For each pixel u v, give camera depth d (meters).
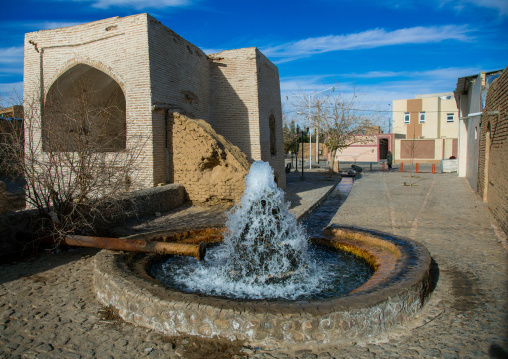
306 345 3.06
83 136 5.94
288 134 36.25
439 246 6.24
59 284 4.43
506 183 6.97
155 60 9.13
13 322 3.57
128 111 9.17
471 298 4.07
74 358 2.98
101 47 9.59
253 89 11.70
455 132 34.62
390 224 8.12
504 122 7.50
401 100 35.75
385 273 4.14
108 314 3.69
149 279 3.94
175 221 7.65
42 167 5.74
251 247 4.48
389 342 3.15
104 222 6.57
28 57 10.49
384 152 41.53
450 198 11.73
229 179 8.99
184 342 3.17
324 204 11.29
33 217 5.69
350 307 3.15
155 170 9.12
